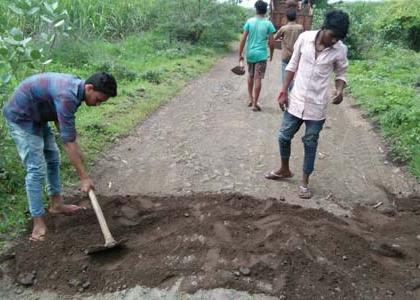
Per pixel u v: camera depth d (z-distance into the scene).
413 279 3.79
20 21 10.10
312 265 3.79
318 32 4.74
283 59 7.73
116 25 14.14
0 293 3.53
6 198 4.58
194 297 3.48
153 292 3.52
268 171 5.80
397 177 5.76
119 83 9.34
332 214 4.76
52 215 4.44
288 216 4.52
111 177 5.42
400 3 17.44
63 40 10.27
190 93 9.56
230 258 3.83
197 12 15.55
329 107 8.92
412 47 17.12
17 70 5.25
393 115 7.55
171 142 6.65
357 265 3.89
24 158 3.93
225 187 5.29
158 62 11.91
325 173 5.80
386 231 4.53
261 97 9.51
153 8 15.70
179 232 4.18
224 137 6.97
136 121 7.39
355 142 6.96
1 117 5.07
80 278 3.64
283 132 5.16
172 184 5.33
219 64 13.30
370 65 12.54
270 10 16.05
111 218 4.45
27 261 3.77
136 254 3.89
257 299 3.47
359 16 20.91
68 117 3.69
